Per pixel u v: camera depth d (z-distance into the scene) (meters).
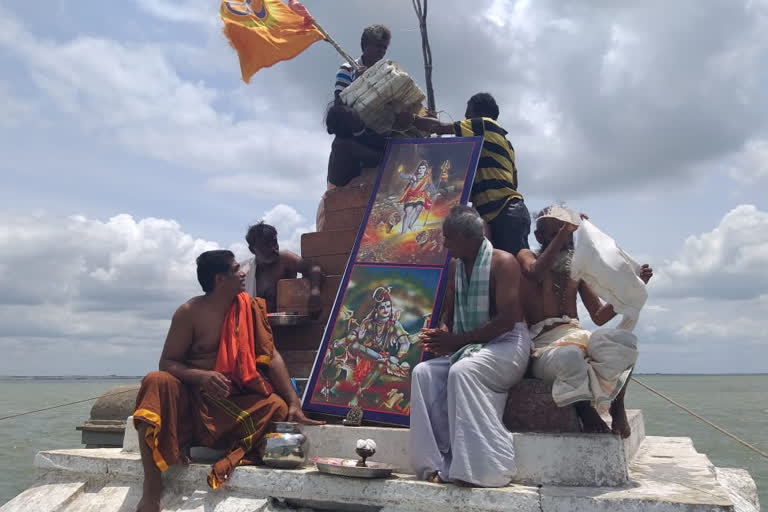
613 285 3.76
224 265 4.64
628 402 41.97
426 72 7.79
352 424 4.41
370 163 5.97
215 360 4.55
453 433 3.70
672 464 4.46
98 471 4.50
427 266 4.95
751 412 32.50
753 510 4.41
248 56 6.35
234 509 3.93
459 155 5.37
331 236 5.82
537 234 4.51
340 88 6.20
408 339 4.73
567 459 3.54
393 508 3.60
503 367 3.82
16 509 4.38
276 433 4.20
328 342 5.05
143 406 4.07
